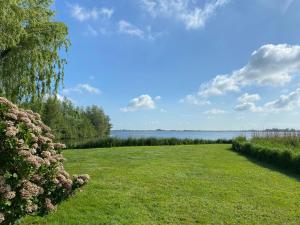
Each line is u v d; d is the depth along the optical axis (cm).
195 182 831
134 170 1022
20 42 1134
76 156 1449
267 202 650
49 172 373
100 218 539
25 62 1147
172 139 2469
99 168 1065
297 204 639
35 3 1277
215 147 2059
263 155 1330
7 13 1006
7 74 1130
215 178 895
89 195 675
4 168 315
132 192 713
